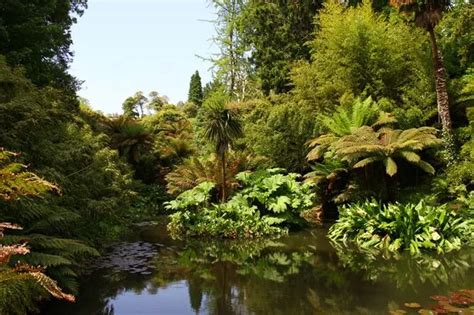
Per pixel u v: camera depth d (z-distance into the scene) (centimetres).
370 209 934
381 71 1366
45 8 1175
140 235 1053
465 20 1249
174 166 1758
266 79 1889
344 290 558
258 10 1944
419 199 1125
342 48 1434
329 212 1308
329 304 499
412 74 1380
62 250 495
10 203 463
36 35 1109
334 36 1443
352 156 1116
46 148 586
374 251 819
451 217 881
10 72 647
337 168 1225
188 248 881
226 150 1210
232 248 884
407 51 1380
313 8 1894
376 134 1130
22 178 240
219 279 626
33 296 422
